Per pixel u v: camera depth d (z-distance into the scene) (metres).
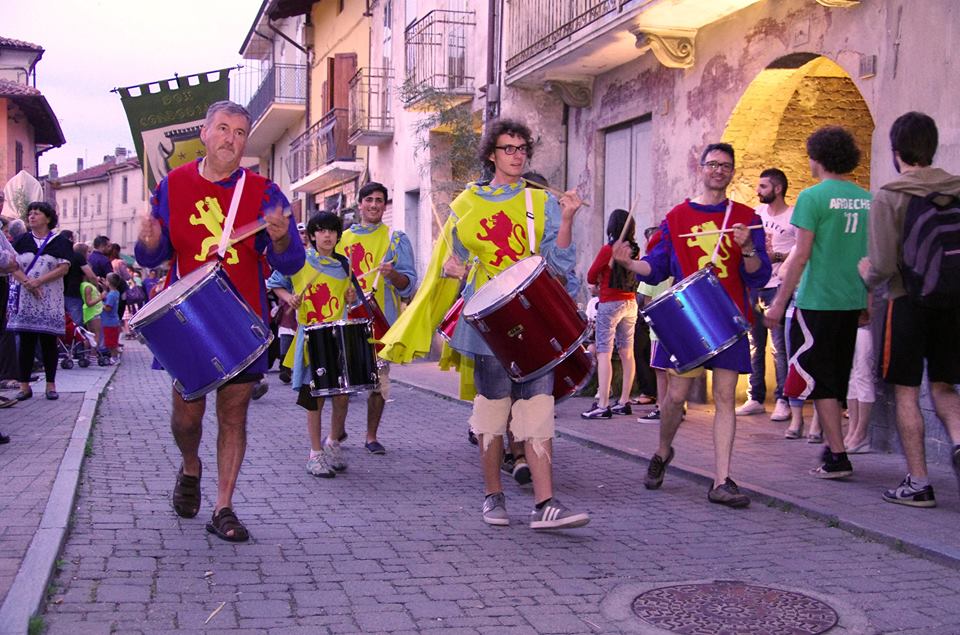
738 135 10.55
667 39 10.93
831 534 5.32
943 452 7.17
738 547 5.05
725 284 6.08
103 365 16.36
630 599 4.16
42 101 36.53
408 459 7.70
